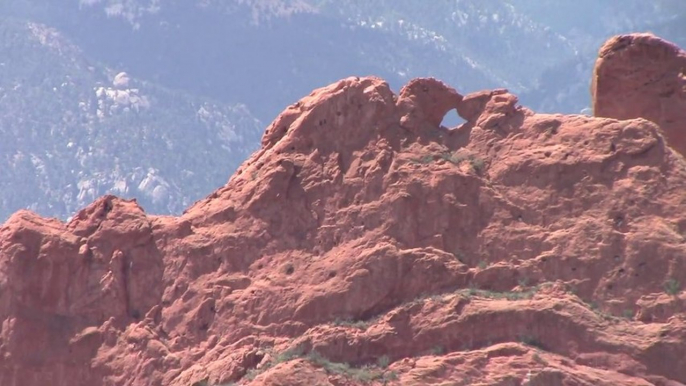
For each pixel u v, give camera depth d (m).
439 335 189.38
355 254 197.25
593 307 191.00
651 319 189.25
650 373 185.50
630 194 196.00
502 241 196.75
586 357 186.62
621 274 192.00
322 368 185.62
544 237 195.62
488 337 188.75
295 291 196.88
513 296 192.00
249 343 195.38
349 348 190.62
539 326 188.25
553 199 197.75
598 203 196.38
